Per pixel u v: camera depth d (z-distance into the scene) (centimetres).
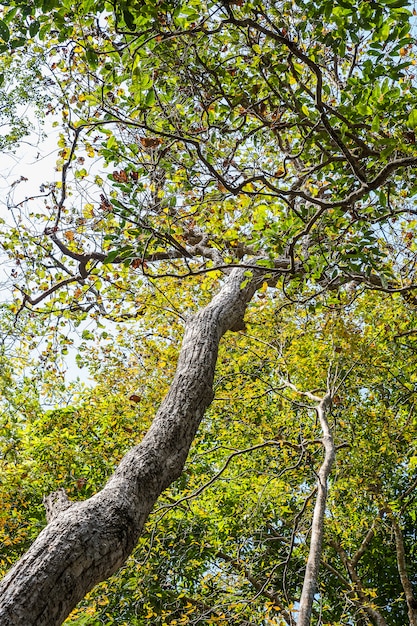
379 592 1401
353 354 911
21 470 962
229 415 980
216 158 511
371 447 983
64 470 964
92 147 603
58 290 823
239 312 635
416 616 1116
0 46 423
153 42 449
